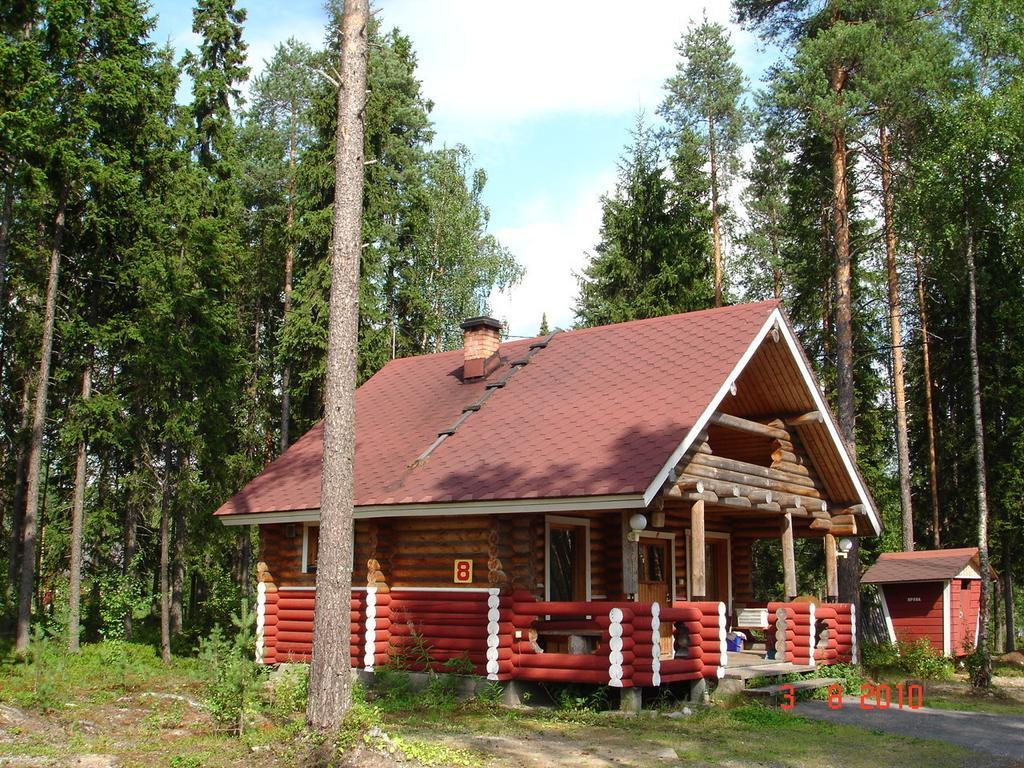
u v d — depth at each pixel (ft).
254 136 128.77
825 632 61.05
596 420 51.98
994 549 106.11
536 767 32.50
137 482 72.28
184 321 75.56
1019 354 103.24
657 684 45.78
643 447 46.93
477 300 132.57
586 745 37.06
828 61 76.38
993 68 73.51
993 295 103.40
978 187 65.98
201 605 102.63
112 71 70.54
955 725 45.55
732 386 51.70
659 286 111.65
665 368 54.80
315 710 31.58
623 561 47.88
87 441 71.00
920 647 79.25
